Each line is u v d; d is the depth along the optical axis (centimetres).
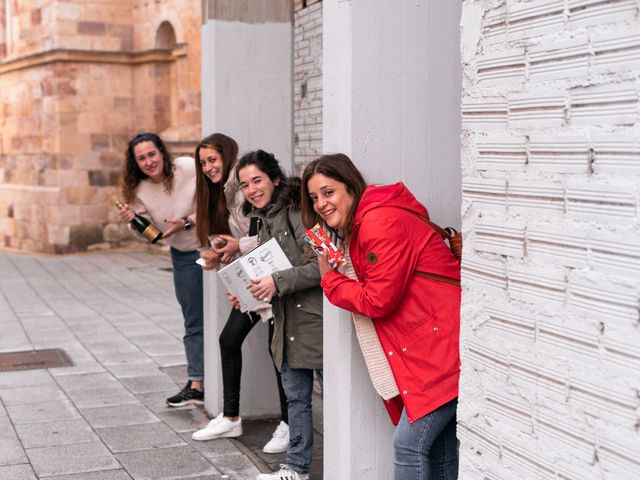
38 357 825
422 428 330
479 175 264
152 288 1313
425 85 385
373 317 338
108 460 526
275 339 461
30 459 529
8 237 2102
